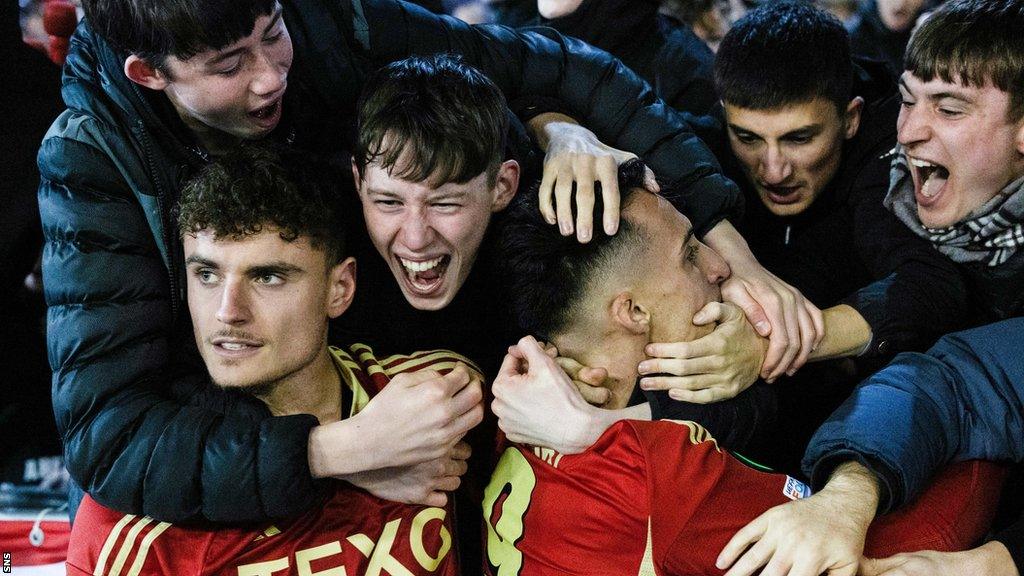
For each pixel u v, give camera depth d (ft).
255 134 4.97
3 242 7.08
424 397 4.50
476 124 4.61
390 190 4.64
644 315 4.70
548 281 4.71
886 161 6.06
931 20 5.19
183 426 4.47
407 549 4.64
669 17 7.84
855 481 4.41
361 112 4.68
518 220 4.83
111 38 4.59
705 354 4.73
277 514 4.45
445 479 4.68
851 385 6.10
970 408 4.78
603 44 7.35
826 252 6.28
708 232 5.57
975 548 4.48
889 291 5.53
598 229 4.66
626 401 4.82
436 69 4.72
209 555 4.48
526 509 4.56
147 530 4.50
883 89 6.42
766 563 4.16
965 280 5.73
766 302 5.08
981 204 5.35
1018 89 5.00
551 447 4.55
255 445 4.39
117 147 4.76
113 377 4.66
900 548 4.49
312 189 4.51
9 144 7.11
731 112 5.96
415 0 7.88
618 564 4.32
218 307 4.40
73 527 4.68
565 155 4.92
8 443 7.77
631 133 5.68
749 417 4.93
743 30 5.93
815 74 5.72
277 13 4.62
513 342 5.19
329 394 4.79
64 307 4.75
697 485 4.30
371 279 5.31
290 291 4.47
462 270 5.03
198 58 4.48
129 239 4.77
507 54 5.63
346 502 4.67
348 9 5.24
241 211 4.32
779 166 5.97
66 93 4.87
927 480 4.60
